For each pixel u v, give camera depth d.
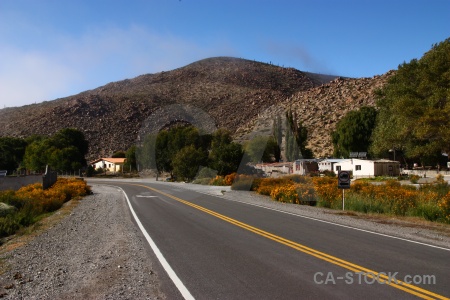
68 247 10.30
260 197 24.19
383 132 43.03
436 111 26.34
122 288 6.43
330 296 5.90
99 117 111.00
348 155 75.38
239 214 16.42
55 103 142.12
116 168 75.69
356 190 22.97
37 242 11.30
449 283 6.57
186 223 13.80
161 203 21.08
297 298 5.82
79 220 16.17
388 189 21.56
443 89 29.72
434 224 14.31
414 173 56.75
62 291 6.38
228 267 7.64
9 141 89.50
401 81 44.00
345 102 110.06
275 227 12.85
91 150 94.94
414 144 43.03
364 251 9.07
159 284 6.60
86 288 6.51
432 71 32.69
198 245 9.86
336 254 8.73
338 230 12.30
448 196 15.91
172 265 7.86
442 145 28.17
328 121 101.50
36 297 6.10
